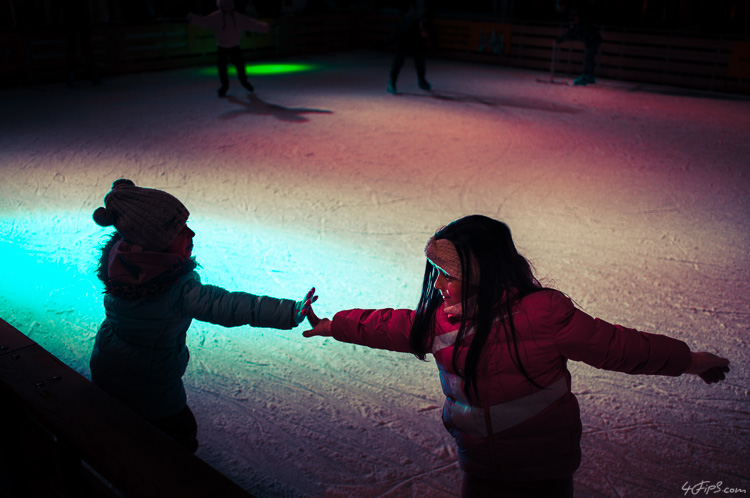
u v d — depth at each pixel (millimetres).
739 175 7379
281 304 1956
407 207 6277
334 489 2695
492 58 15898
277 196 6531
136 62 13805
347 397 3354
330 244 5355
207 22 10711
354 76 13953
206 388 3393
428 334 1729
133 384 2084
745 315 4234
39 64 12211
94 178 6926
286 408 3246
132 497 1344
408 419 3182
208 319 2002
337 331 1922
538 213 6145
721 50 12703
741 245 5410
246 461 2846
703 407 3291
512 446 1700
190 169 7355
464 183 7020
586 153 8266
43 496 1894
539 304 1618
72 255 4988
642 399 3352
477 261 1574
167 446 1495
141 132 8922
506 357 1615
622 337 1643
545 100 11812
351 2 20578
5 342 1969
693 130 9562
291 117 9984
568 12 17297
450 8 21141
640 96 12344
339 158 7902
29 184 6664
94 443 1497
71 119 9555
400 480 2756
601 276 4797
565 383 1713
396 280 4711
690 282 4711
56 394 1688
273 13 17375
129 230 1932
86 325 3957
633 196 6641
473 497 1841
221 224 5750
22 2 14867
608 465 2859
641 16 17219
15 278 4547
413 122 9812
